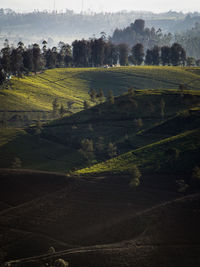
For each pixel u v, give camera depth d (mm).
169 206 88125
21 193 108625
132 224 84188
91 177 114625
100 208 94688
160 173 107688
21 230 88688
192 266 66000
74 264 68938
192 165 106688
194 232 76750
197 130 131875
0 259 77438
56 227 88688
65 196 103812
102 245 77000
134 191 100875
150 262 67688
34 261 71375
